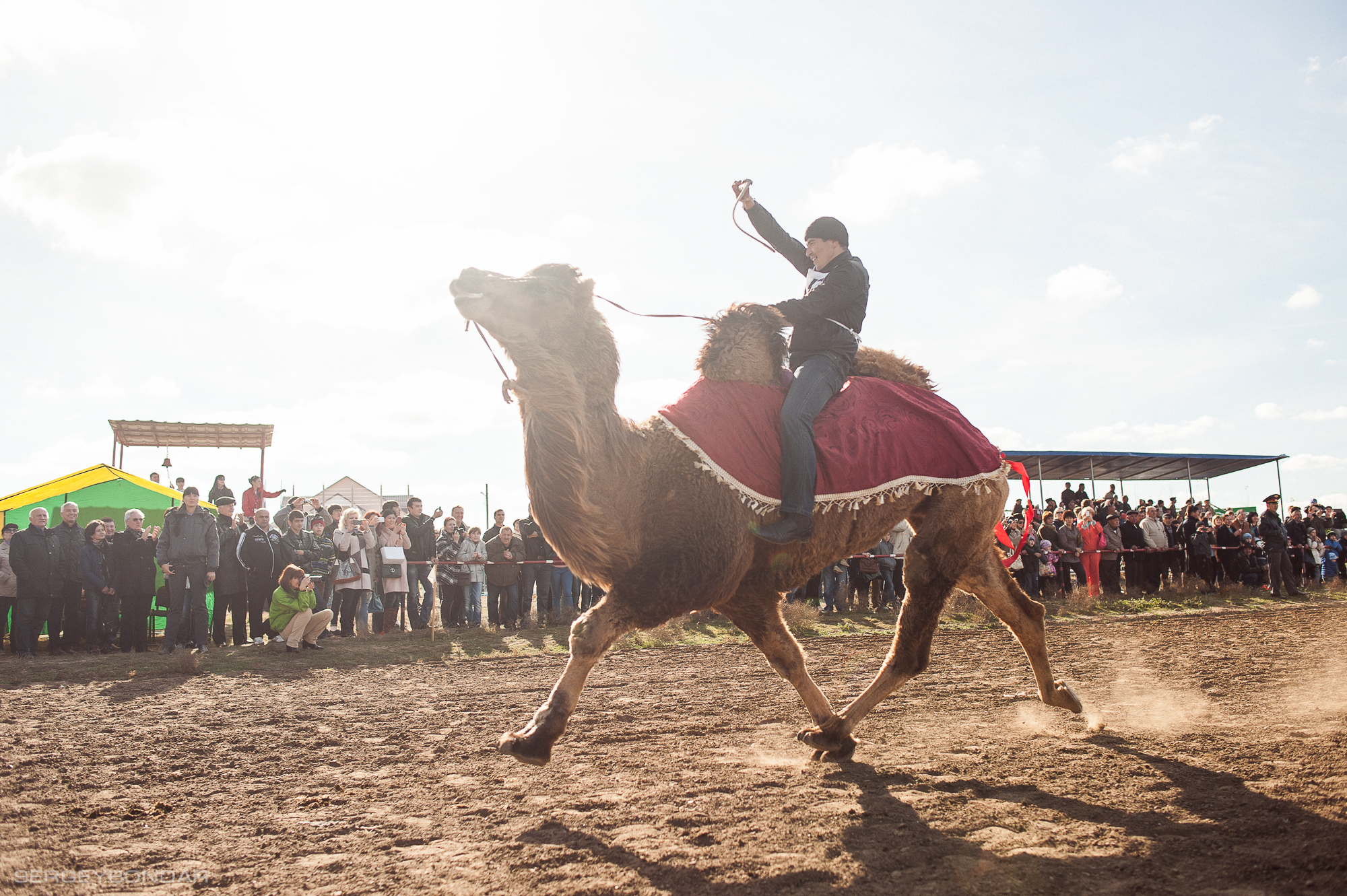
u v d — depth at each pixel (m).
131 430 22.69
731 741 5.63
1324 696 6.53
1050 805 3.87
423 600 15.20
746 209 5.79
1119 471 27.41
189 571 11.86
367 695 8.24
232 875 3.30
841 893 2.94
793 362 5.13
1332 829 3.31
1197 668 8.45
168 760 5.52
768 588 4.89
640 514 4.42
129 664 10.64
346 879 3.23
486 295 4.30
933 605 4.99
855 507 4.82
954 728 5.75
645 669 9.71
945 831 3.57
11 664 10.73
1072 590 17.91
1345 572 23.41
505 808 4.16
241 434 23.45
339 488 28.91
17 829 4.00
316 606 13.06
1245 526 21.09
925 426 5.08
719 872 3.17
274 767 5.27
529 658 10.95
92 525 12.43
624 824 3.82
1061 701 5.57
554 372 4.30
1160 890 2.84
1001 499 5.18
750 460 4.56
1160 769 4.41
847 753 4.81
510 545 14.42
